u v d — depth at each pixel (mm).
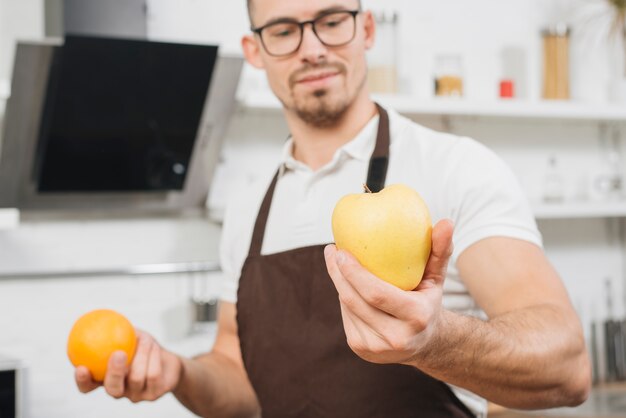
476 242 1175
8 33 2506
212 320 2615
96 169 2359
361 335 758
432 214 1270
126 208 2508
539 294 1099
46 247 2578
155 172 2428
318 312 1338
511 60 3035
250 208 1596
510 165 3023
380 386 1266
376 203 766
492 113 2652
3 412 2244
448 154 1285
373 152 1377
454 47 2967
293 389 1349
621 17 3066
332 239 1374
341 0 1340
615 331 3021
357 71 1383
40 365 2562
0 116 2463
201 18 2678
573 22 3123
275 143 2766
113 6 2301
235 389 1563
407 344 737
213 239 2732
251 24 1436
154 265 2666
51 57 2072
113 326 1215
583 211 2754
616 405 2389
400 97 2523
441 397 1253
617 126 3195
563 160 3109
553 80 2887
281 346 1365
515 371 954
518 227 1173
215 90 2387
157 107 2277
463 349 893
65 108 2189
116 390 1201
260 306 1411
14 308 2545
